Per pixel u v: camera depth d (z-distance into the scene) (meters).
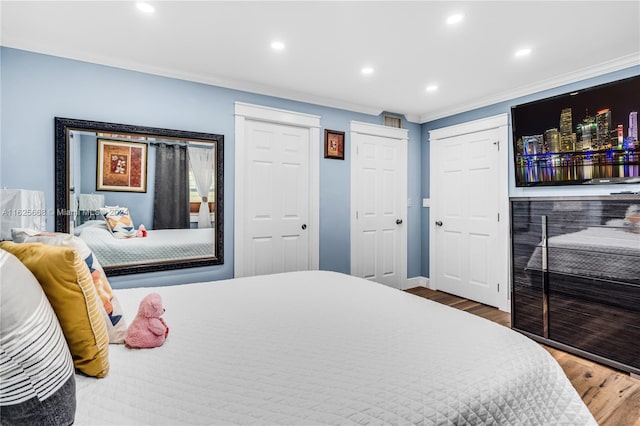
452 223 3.86
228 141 3.00
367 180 3.83
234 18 1.95
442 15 1.91
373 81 2.94
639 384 1.99
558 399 1.05
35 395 0.70
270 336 1.23
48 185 2.32
